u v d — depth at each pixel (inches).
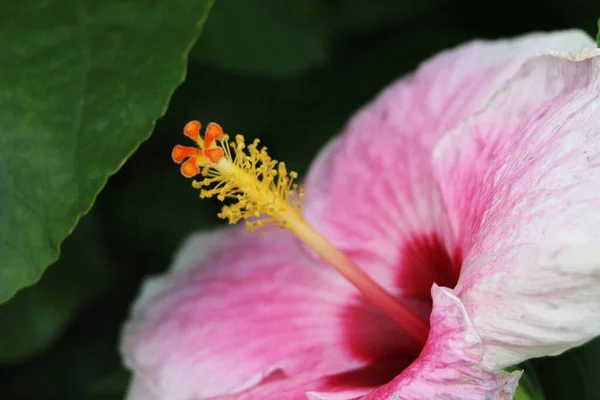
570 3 22.4
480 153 18.4
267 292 20.1
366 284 18.9
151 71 18.4
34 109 18.4
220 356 19.6
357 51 23.1
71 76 18.5
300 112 22.7
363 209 20.0
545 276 16.9
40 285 21.5
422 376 17.4
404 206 19.7
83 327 23.6
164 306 20.4
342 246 20.0
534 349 17.0
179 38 18.4
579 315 16.8
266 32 21.6
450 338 17.3
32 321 21.4
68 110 18.4
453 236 18.8
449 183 18.7
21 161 18.4
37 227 18.3
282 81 22.9
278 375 19.4
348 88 22.6
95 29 18.5
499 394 17.2
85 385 23.5
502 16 22.7
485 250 17.4
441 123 19.8
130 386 20.1
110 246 22.8
